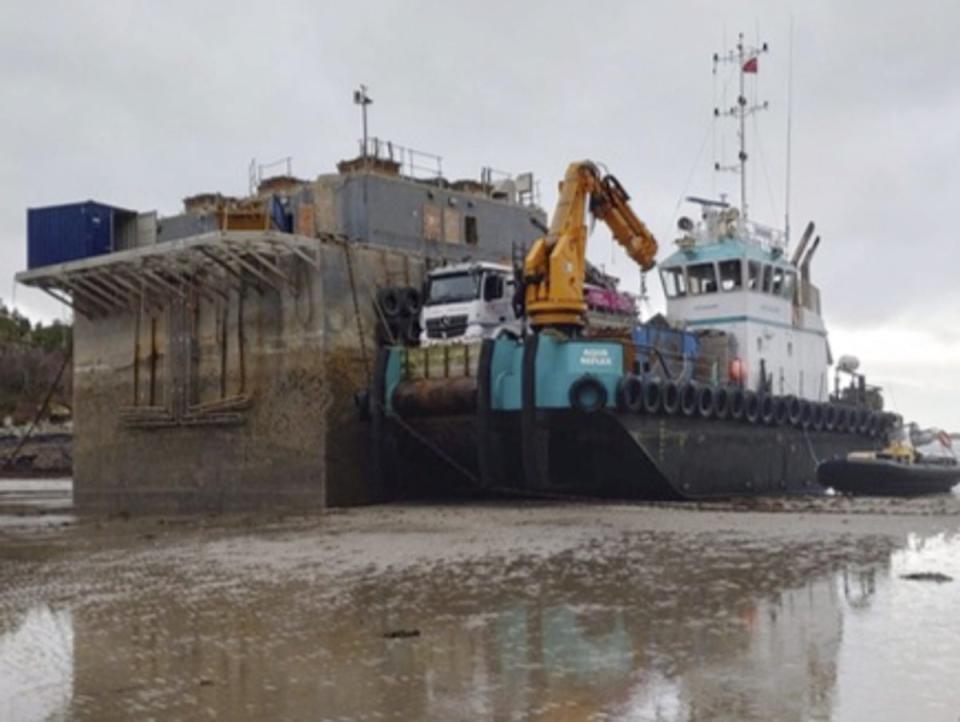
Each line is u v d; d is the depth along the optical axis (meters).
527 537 17.64
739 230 31.50
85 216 31.30
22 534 21.73
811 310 34.22
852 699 7.00
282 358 27.19
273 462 27.25
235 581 13.46
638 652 8.60
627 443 24.33
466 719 6.79
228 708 7.23
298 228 30.62
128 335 31.47
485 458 24.28
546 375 23.89
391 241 30.67
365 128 31.97
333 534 19.23
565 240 24.89
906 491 29.77
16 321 99.69
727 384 28.80
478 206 33.47
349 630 9.89
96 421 32.22
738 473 28.02
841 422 33.00
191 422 28.97
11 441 63.47
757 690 7.29
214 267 28.36
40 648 9.41
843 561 13.79
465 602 11.30
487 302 26.25
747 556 14.49
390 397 25.78
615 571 13.37
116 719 7.03
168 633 10.01
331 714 7.00
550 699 7.22
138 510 30.14
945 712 6.67
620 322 28.17
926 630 9.23
